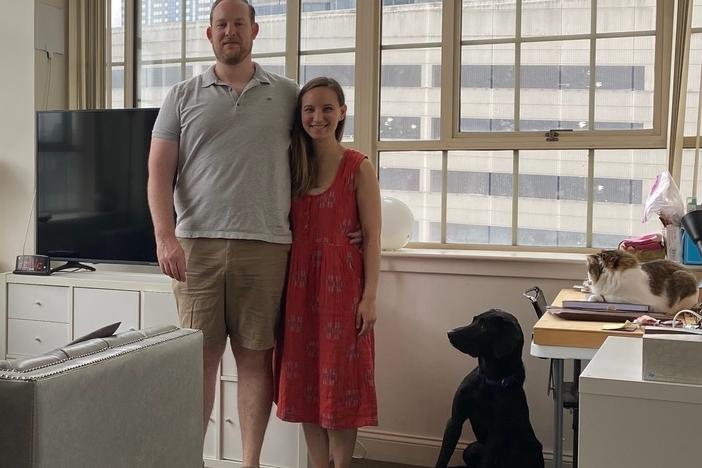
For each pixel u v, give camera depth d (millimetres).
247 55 2432
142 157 3311
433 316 3080
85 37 3699
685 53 2771
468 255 2998
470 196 3252
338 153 2434
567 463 2941
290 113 2461
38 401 1256
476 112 3238
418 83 3314
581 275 2855
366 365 2383
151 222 3303
